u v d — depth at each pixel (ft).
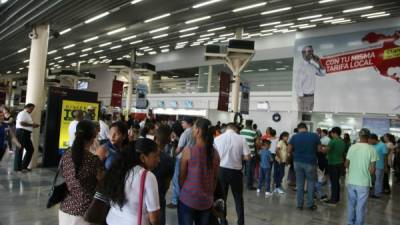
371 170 14.03
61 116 25.11
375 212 19.57
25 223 12.30
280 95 53.11
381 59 42.42
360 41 44.21
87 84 94.58
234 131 13.05
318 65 47.85
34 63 28.58
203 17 37.63
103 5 32.19
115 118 29.96
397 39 41.22
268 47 58.65
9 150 31.58
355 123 46.96
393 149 31.55
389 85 41.73
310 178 18.06
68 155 7.18
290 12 36.24
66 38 51.88
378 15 39.19
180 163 8.36
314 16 38.42
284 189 24.20
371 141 23.24
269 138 25.34
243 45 37.68
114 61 55.67
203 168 8.11
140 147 5.64
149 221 5.44
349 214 14.69
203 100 66.23
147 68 56.03
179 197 8.25
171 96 72.95
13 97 109.29
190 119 13.64
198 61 71.20
